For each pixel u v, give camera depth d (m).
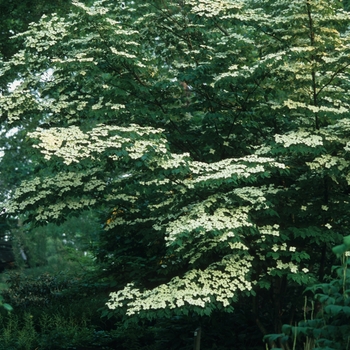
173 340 10.20
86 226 18.36
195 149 9.68
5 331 10.97
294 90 8.50
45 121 9.42
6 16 14.53
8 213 9.14
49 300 14.32
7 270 18.20
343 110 7.89
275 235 8.07
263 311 10.27
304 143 7.84
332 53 8.34
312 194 8.87
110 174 9.60
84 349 11.06
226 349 9.55
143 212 9.74
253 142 9.80
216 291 7.71
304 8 8.00
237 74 8.12
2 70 9.11
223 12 9.02
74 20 8.70
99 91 8.98
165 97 9.42
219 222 7.54
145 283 9.58
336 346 4.55
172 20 9.73
